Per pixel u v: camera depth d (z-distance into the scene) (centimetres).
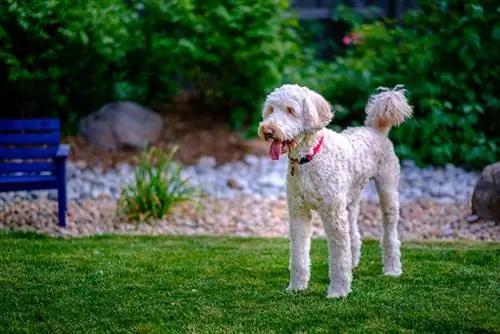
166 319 590
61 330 567
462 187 1134
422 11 1323
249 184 1152
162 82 1379
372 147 689
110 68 1330
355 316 590
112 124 1277
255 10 1283
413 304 618
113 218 971
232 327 570
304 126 606
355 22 1420
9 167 925
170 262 755
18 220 941
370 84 1264
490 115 1249
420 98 1241
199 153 1270
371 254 802
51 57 1225
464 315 593
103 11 1232
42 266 730
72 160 1220
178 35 1326
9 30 1208
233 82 1350
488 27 1223
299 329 566
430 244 852
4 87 1256
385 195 709
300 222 653
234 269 733
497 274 712
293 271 661
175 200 1001
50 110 1304
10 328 570
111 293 651
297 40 1427
